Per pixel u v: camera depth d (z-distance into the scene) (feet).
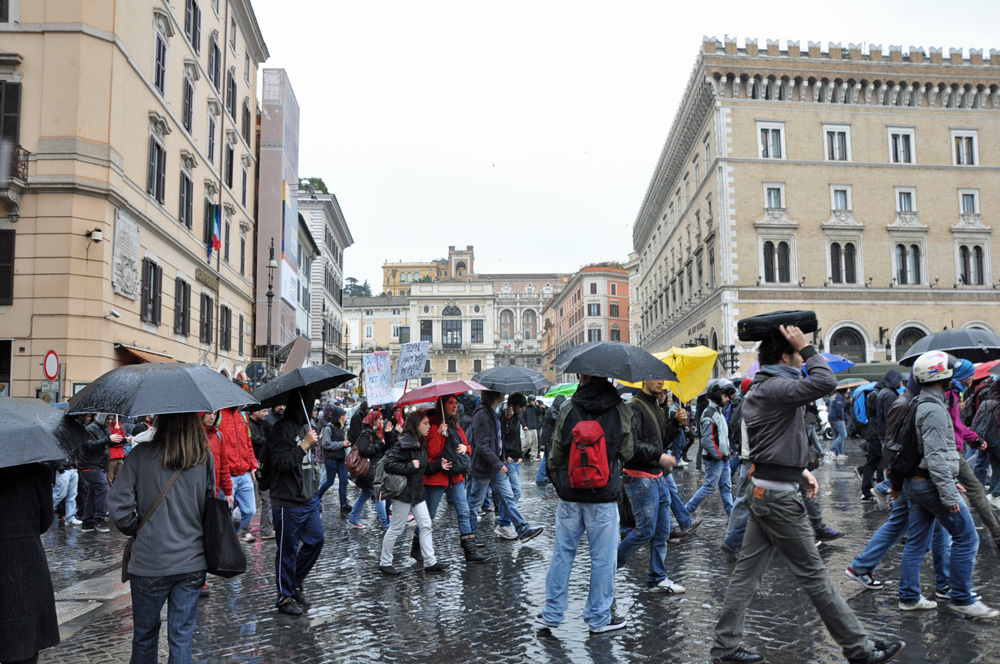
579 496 19.49
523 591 24.44
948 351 32.83
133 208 68.44
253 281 127.13
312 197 192.65
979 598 20.24
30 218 61.11
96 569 30.50
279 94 132.77
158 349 76.84
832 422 69.51
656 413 23.43
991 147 140.46
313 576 27.81
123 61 66.54
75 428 15.08
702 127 145.89
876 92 138.21
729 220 131.54
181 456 15.02
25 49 62.08
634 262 298.35
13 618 14.15
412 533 37.45
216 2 101.24
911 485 19.89
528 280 470.80
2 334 60.08
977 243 137.69
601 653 18.01
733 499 40.63
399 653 18.61
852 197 135.54
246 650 19.27
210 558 15.07
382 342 345.51
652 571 23.32
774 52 134.51
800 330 16.76
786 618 20.10
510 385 33.53
